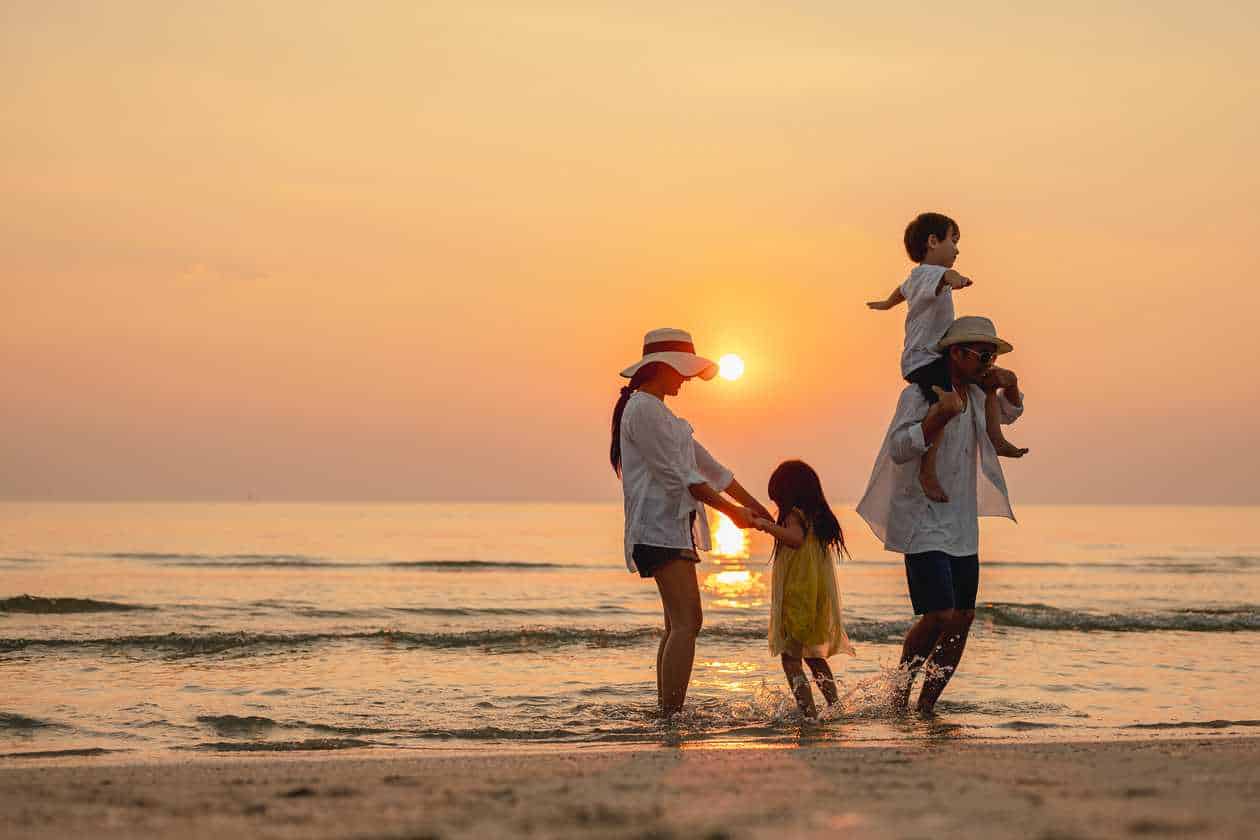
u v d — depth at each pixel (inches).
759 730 229.1
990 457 253.3
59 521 4212.6
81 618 581.9
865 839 97.6
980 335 239.8
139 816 114.6
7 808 120.0
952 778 134.8
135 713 259.9
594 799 121.8
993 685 311.4
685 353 247.1
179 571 1168.8
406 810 116.3
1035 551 2078.0
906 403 247.9
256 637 422.3
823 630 251.0
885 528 252.4
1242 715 261.1
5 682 315.0
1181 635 468.1
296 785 136.3
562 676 336.5
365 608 666.2
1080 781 131.7
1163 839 96.7
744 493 259.4
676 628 245.0
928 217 255.6
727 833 101.1
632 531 243.6
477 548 2000.5
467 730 230.7
